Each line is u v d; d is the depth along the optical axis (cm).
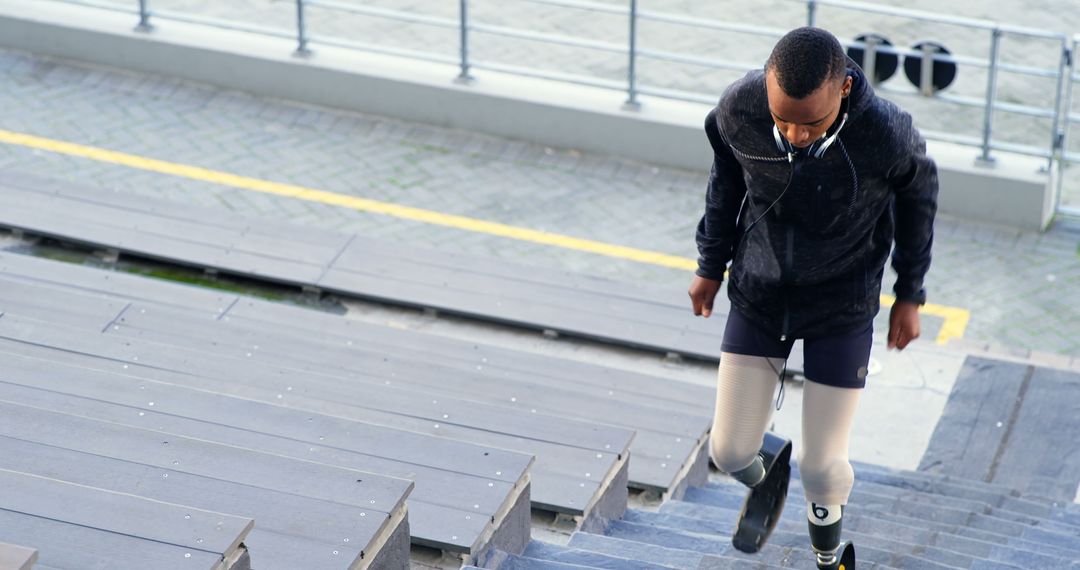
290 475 655
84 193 1539
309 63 1798
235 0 2281
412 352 1272
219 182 1677
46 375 801
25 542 536
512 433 913
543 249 1588
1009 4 2308
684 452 1059
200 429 762
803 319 596
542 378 1246
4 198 1519
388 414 917
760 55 2189
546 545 812
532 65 2141
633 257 1580
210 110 1809
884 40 1647
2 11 1877
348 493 652
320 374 960
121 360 949
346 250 1481
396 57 1817
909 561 843
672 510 977
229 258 1455
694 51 2195
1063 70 1584
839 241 570
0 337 962
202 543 540
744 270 598
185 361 958
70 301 1205
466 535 732
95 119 1780
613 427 930
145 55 1853
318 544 618
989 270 1568
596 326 1387
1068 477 1254
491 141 1769
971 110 2019
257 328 1195
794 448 1249
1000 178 1614
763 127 543
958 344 1438
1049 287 1545
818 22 2291
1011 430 1309
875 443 1298
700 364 1366
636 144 1730
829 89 505
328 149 1745
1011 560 899
